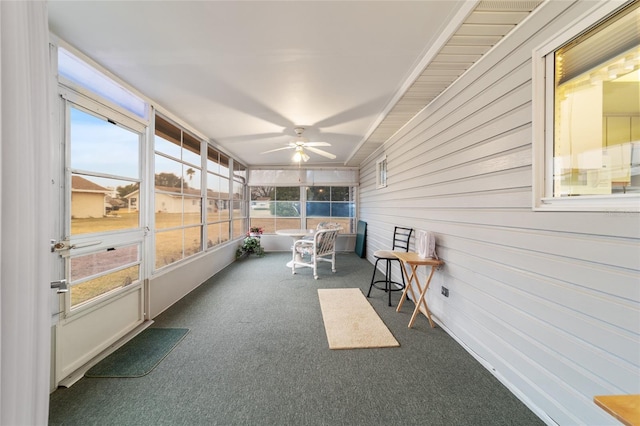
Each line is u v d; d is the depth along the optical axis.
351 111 3.17
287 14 1.57
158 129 2.99
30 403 0.80
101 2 1.46
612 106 1.18
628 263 1.08
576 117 1.33
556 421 1.38
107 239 2.17
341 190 7.13
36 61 0.84
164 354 2.07
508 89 1.72
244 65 2.14
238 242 6.04
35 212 0.84
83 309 1.91
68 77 1.87
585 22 1.24
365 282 4.09
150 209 2.74
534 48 1.52
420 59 2.08
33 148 0.81
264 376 1.81
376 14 1.58
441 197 2.60
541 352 1.47
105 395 1.62
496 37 1.76
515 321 1.66
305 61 2.09
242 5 1.50
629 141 1.12
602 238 1.17
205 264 4.16
